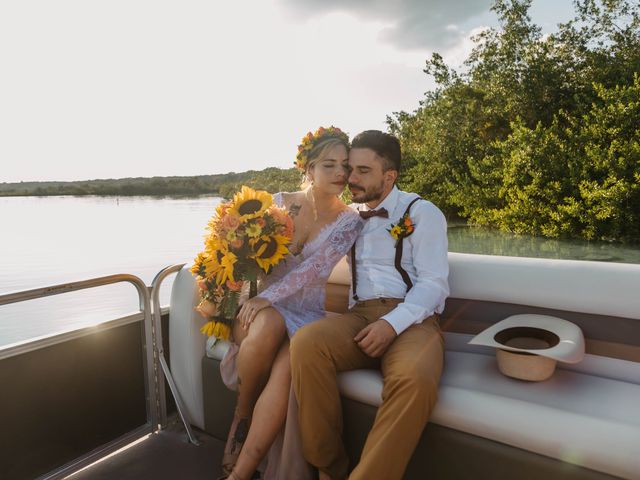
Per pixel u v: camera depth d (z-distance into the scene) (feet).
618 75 52.85
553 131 49.55
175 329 7.88
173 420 8.30
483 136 60.08
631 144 42.68
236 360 7.03
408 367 5.30
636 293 5.99
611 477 4.50
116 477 6.86
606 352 6.23
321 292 7.30
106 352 7.34
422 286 6.51
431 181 61.98
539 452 4.87
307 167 7.38
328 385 5.82
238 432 6.60
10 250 60.85
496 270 7.00
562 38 57.47
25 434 6.44
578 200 46.57
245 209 6.82
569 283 6.43
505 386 5.82
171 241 65.72
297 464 6.12
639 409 5.16
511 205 50.14
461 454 5.32
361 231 7.23
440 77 61.93
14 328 25.81
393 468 5.12
